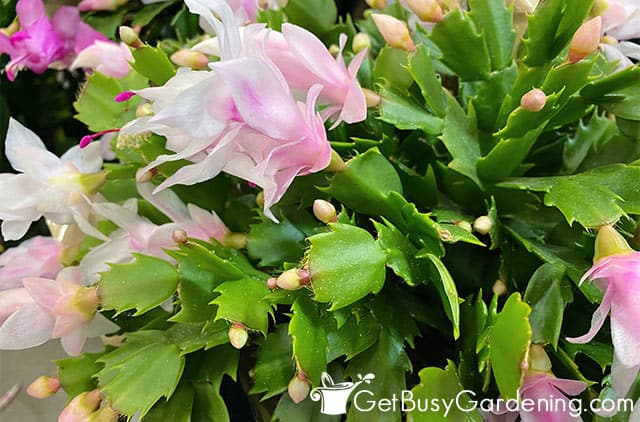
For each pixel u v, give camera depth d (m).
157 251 0.29
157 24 0.44
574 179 0.24
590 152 0.28
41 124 0.50
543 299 0.24
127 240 0.29
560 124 0.27
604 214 0.22
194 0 0.22
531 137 0.25
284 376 0.26
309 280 0.22
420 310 0.27
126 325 0.30
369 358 0.25
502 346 0.22
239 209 0.31
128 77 0.34
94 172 0.32
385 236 0.24
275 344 0.26
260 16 0.31
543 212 0.28
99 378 0.26
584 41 0.23
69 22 0.40
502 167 0.26
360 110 0.25
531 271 0.27
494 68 0.28
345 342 0.25
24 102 0.49
